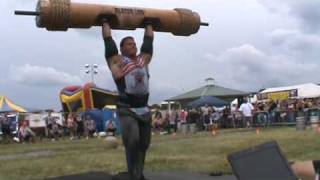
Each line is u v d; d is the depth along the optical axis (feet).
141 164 23.80
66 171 35.45
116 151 54.13
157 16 24.79
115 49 23.41
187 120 117.39
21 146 77.15
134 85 23.04
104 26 23.68
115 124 101.86
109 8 23.84
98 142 79.25
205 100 134.10
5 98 122.93
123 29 24.32
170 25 25.16
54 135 105.29
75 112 115.14
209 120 117.80
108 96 115.24
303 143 51.55
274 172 9.98
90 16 23.38
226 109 123.65
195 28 25.72
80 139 98.07
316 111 106.63
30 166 40.14
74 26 23.52
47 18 22.65
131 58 23.36
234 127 120.26
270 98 153.58
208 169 31.83
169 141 70.08
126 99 23.11
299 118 85.35
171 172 30.17
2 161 46.47
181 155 44.88
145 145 23.65
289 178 9.92
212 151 48.78
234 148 50.62
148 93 23.61
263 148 10.27
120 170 34.35
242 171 9.96
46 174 34.37
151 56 24.14
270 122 116.98
